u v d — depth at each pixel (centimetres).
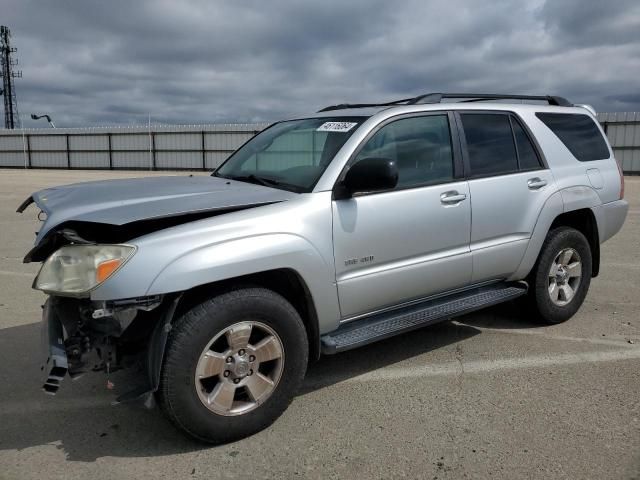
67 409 352
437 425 328
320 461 292
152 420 338
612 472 278
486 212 421
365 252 354
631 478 273
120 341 296
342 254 344
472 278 427
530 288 484
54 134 4838
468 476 277
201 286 305
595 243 523
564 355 431
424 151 396
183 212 299
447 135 412
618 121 3241
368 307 369
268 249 308
